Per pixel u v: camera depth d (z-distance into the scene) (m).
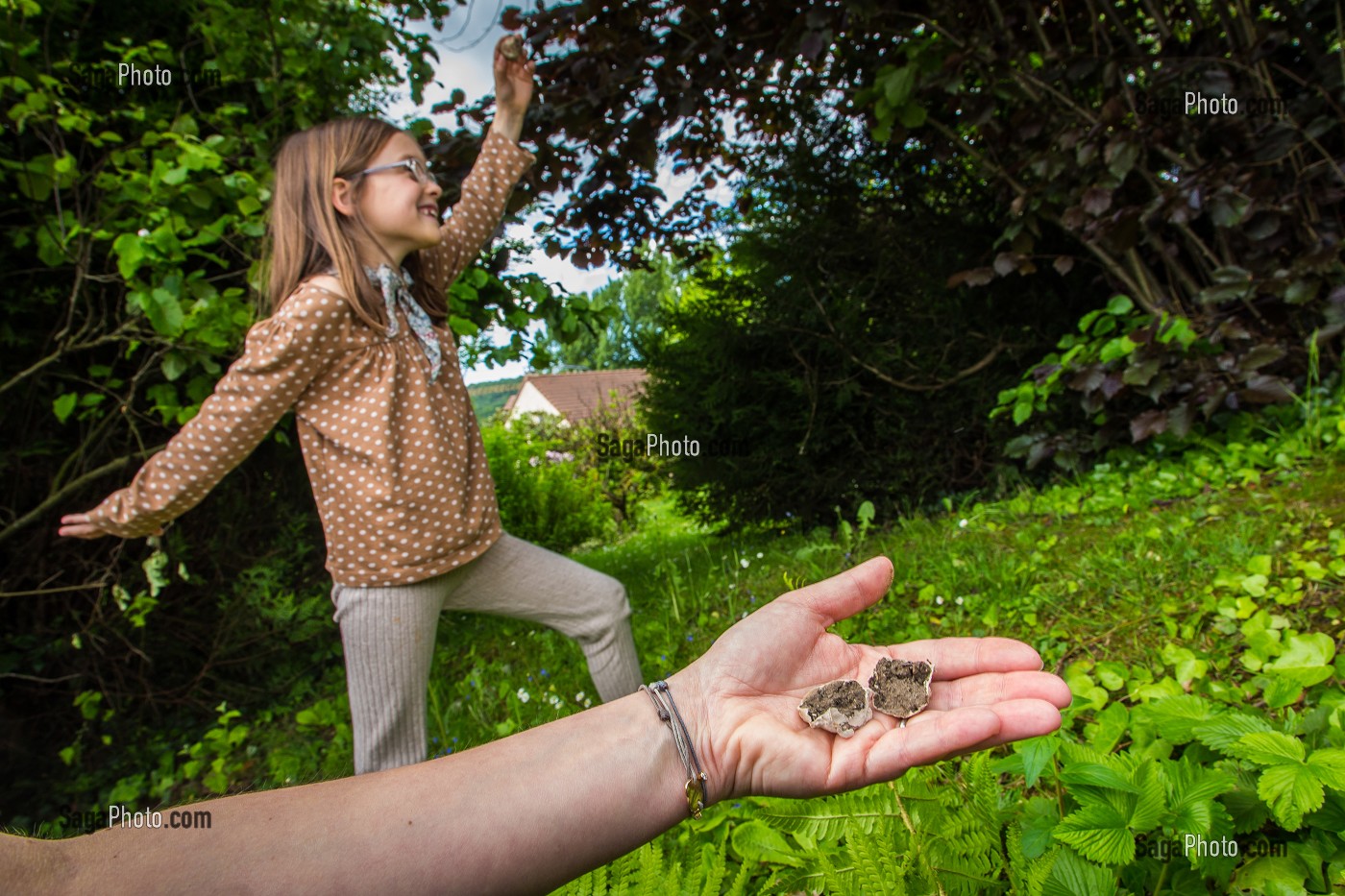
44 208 2.82
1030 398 3.76
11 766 2.73
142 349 3.07
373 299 1.75
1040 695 1.08
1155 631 2.08
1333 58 3.27
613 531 9.90
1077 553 2.76
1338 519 2.41
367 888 0.67
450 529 1.81
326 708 3.00
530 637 3.38
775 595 3.16
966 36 3.45
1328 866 1.13
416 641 1.81
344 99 3.70
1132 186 3.87
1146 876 1.18
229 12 2.96
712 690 1.00
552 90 3.70
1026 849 1.13
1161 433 3.55
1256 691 1.68
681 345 5.18
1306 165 3.49
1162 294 3.79
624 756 0.88
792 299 4.82
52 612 2.97
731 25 3.88
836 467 4.97
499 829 0.75
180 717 3.13
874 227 4.90
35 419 2.97
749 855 1.33
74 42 2.82
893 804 1.26
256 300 2.69
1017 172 3.83
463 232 2.26
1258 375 3.25
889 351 4.77
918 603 2.71
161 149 2.87
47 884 0.57
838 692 1.02
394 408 1.75
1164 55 3.56
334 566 1.80
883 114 3.62
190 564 3.21
